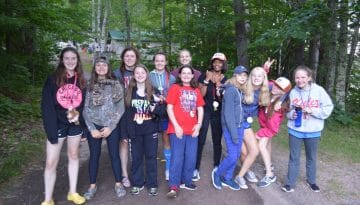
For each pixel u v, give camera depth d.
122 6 24.47
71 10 13.18
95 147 4.10
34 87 11.36
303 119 4.32
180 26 14.31
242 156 4.58
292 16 9.01
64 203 4.04
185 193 4.32
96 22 25.28
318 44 11.35
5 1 9.13
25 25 9.85
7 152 5.55
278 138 6.79
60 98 3.71
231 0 12.23
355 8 7.43
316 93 4.27
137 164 4.25
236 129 4.25
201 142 4.63
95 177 4.18
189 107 4.20
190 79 4.21
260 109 4.60
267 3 11.27
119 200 4.12
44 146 6.11
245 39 11.82
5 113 7.66
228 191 4.41
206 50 13.48
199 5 12.73
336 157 5.73
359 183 4.72
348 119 7.95
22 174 4.85
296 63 11.70
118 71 4.46
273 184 4.66
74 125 3.87
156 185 4.29
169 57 14.26
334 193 4.41
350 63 12.09
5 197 4.15
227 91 4.27
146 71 4.12
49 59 14.66
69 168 4.00
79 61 3.83
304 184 4.66
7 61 10.34
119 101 4.05
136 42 21.42
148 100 4.13
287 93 4.46
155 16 18.67
